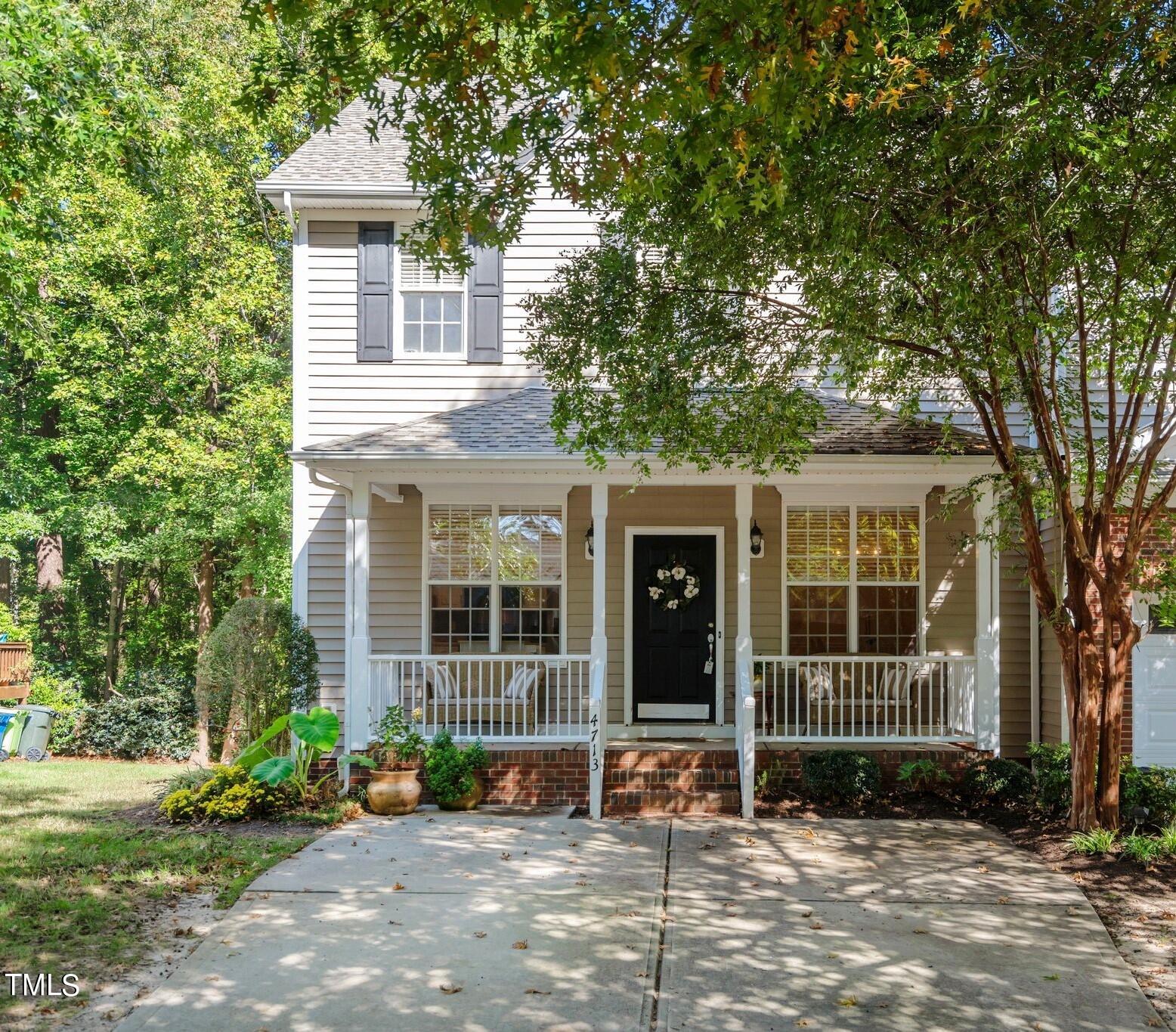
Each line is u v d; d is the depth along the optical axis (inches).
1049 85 291.6
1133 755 500.4
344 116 629.0
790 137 249.1
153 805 488.4
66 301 896.3
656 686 549.3
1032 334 354.6
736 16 205.9
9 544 871.1
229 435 794.2
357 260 555.5
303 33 826.2
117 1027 242.2
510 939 300.2
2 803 492.1
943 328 341.1
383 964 281.6
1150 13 284.2
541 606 553.6
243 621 527.5
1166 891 338.6
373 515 553.3
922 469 469.4
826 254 322.0
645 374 397.7
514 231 292.2
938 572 546.9
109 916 313.0
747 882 353.4
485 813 466.0
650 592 551.8
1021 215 316.8
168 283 871.1
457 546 553.3
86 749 721.6
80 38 440.5
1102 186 320.2
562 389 412.2
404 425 522.0
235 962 281.9
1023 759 529.0
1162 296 393.1
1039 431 391.5
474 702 544.1
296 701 525.3
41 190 636.1
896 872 363.3
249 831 427.5
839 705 530.0
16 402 961.5
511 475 490.3
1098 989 264.4
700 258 375.2
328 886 347.6
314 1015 250.5
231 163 848.3
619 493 553.0
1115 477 394.9
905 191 333.1
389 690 496.4
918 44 291.1
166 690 729.6
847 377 389.1
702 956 287.0
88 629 1057.5
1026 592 539.2
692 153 239.6
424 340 558.6
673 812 463.2
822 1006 255.0
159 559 940.6
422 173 283.7
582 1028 244.8
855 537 550.3
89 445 906.7
